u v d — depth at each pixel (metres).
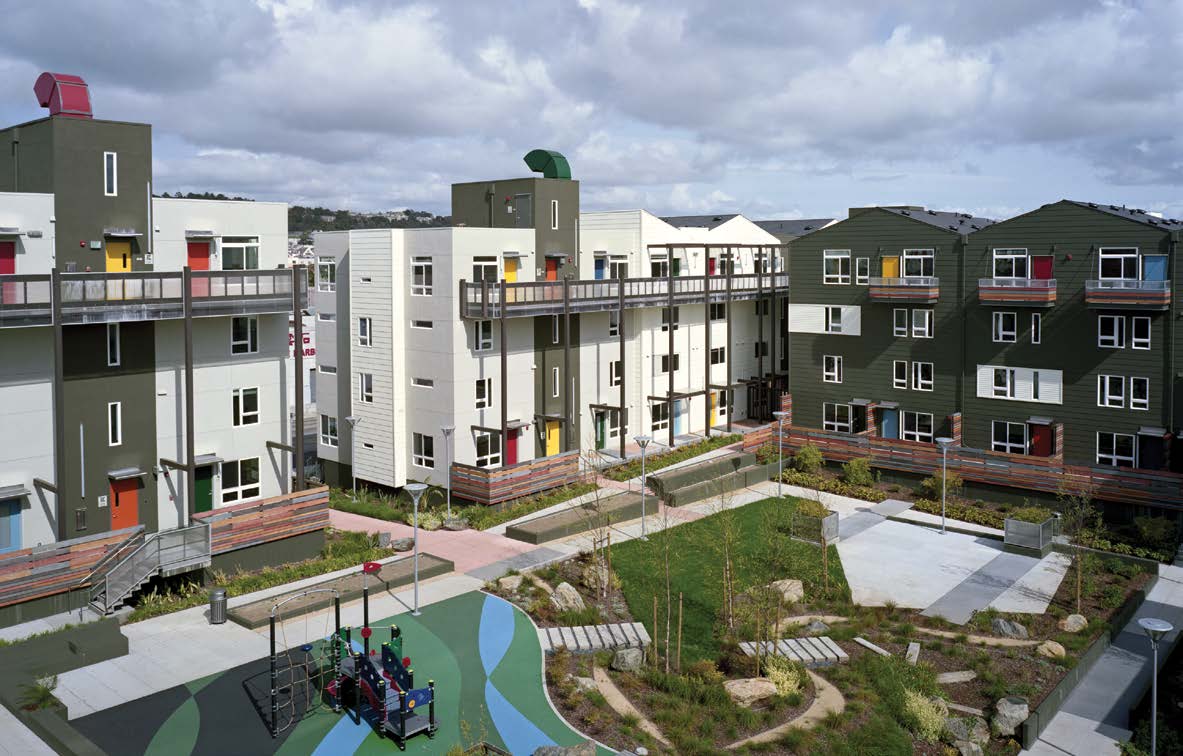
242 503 32.16
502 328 39.50
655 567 33.00
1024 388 43.38
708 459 48.19
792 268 51.03
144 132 30.50
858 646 27.06
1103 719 23.88
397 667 22.03
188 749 20.59
